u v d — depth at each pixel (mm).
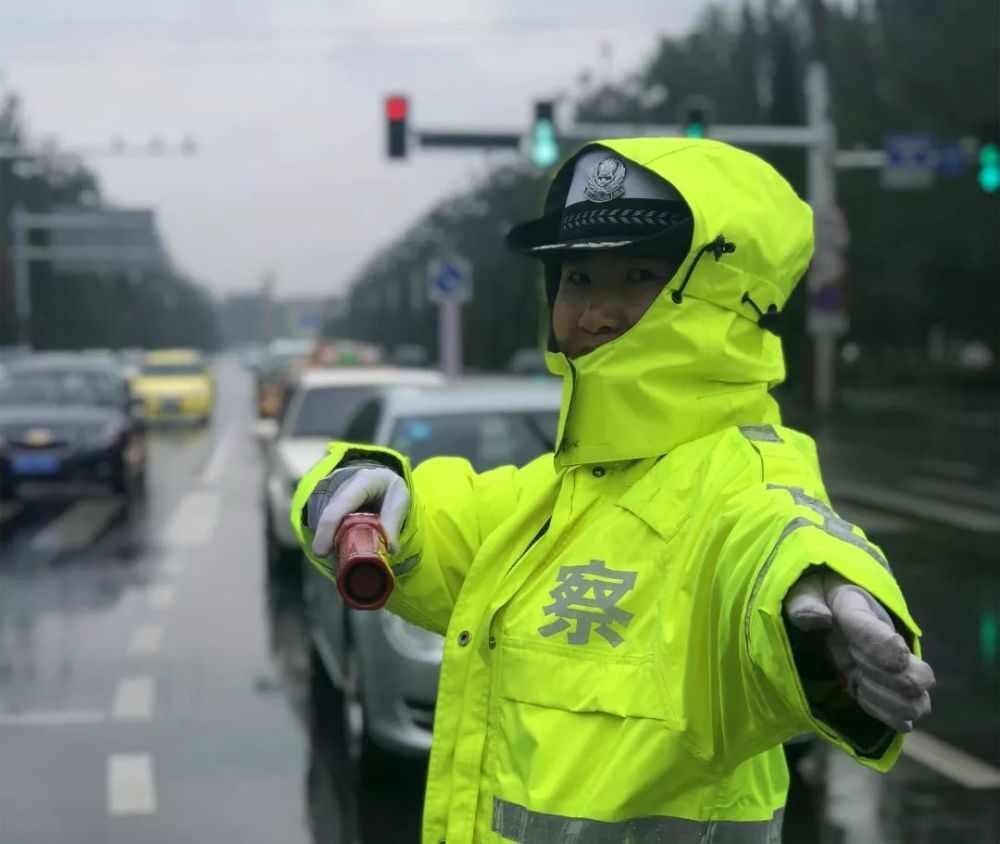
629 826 1493
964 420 28344
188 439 24547
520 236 2031
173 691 6590
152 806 4906
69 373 16000
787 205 1703
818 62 24172
